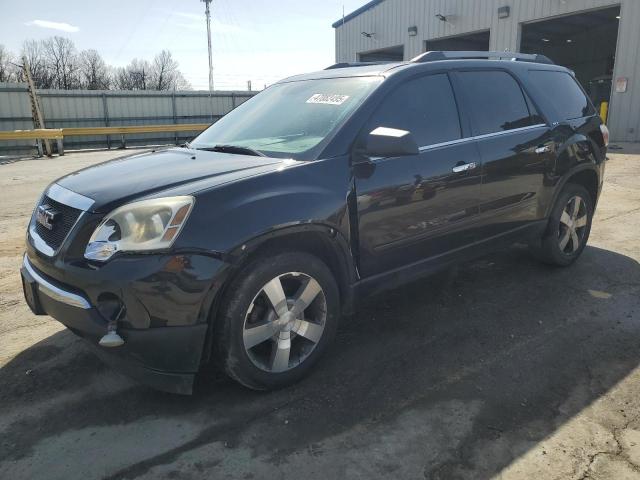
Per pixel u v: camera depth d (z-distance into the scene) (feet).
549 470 7.69
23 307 13.61
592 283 14.96
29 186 36.06
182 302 8.33
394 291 14.61
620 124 56.49
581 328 12.20
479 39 81.20
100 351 8.96
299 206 9.29
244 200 8.88
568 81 16.26
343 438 8.46
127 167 10.75
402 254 11.27
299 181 9.57
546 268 16.21
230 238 8.56
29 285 9.64
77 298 8.51
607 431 8.55
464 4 69.97
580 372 10.33
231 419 8.98
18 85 69.21
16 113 69.41
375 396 9.62
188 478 7.63
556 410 9.12
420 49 77.10
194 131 92.22
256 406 9.36
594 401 9.36
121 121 86.28
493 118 13.16
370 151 10.10
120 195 8.90
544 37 92.38
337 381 10.13
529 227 14.38
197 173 9.55
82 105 82.53
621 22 54.85
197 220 8.45
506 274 15.75
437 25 73.92
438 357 10.99
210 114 94.43
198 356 8.69
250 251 8.83
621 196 26.91
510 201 13.42
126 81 197.06
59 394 9.73
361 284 10.71
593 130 16.10
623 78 55.42
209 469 7.80
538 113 14.48
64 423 8.90
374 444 8.31
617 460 7.88
